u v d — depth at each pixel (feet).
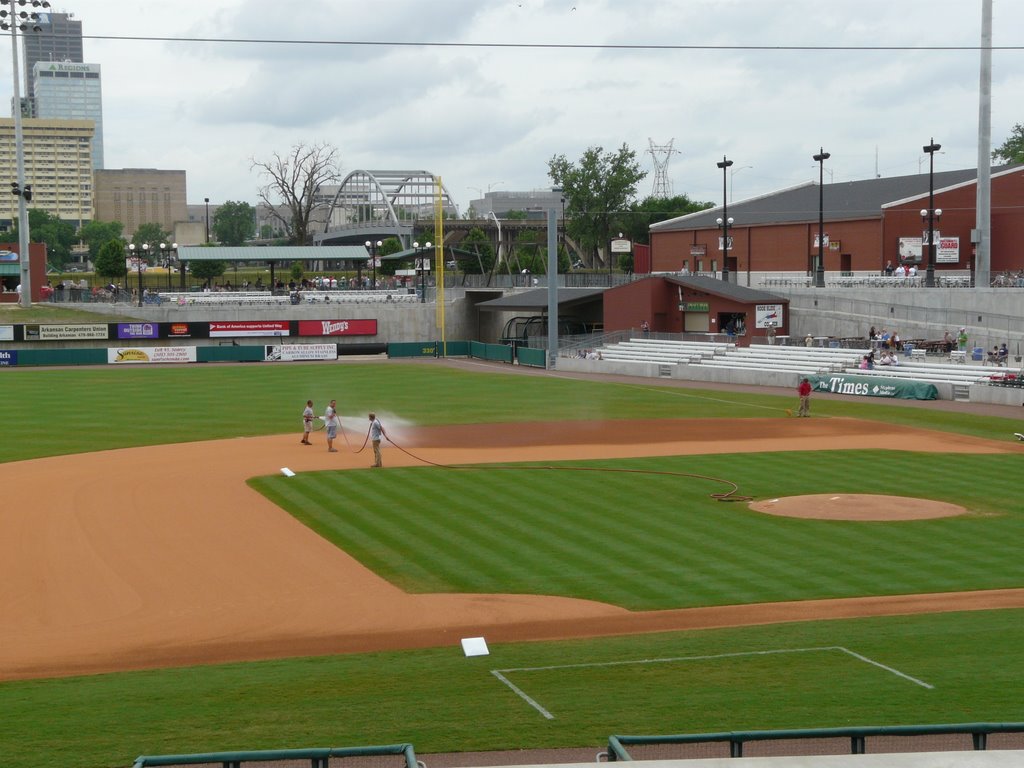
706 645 67.05
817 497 116.88
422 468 136.56
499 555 93.04
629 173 497.05
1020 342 228.43
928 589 82.28
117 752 48.19
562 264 501.56
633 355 286.46
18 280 393.91
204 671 63.77
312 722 52.29
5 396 226.38
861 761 26.48
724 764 26.71
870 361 232.53
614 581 84.99
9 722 53.11
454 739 49.75
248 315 351.67
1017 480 126.11
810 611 76.79
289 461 143.43
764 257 343.87
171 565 91.20
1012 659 62.13
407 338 365.20
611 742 33.42
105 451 154.10
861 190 339.16
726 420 185.57
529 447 155.43
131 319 346.54
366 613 77.30
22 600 81.71
